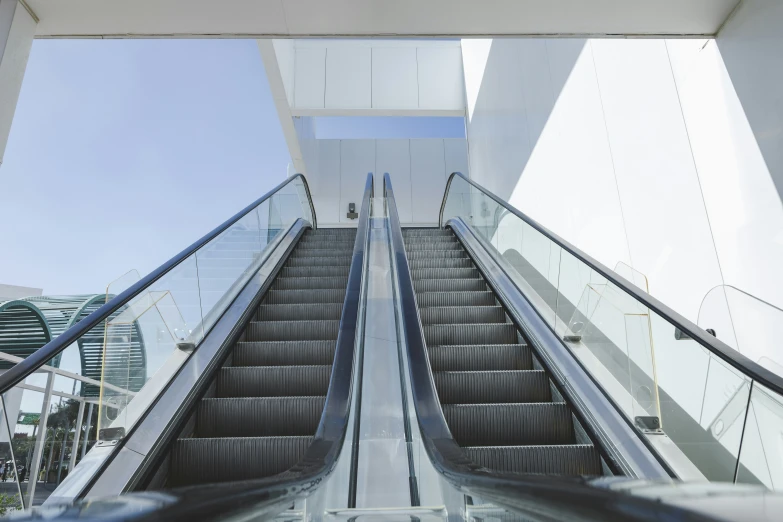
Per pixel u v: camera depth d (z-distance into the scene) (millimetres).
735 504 580
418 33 4855
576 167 6531
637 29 4457
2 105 3980
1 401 2344
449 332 5082
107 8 4371
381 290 6164
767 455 2365
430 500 3066
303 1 4422
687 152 4461
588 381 3768
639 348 3279
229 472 3301
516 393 4168
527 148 8516
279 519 1732
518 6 4430
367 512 2674
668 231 4676
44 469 2604
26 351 8266
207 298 4770
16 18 4168
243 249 5914
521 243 5641
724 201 4047
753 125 3789
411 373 3400
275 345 4777
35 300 10273
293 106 13344
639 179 5129
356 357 4117
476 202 7930
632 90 5246
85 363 3014
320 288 6703
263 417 3781
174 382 3803
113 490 2783
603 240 5844
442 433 2705
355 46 14141
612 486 771
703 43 4309
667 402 3064
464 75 13977
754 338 3467
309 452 2438
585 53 6266
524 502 1187
